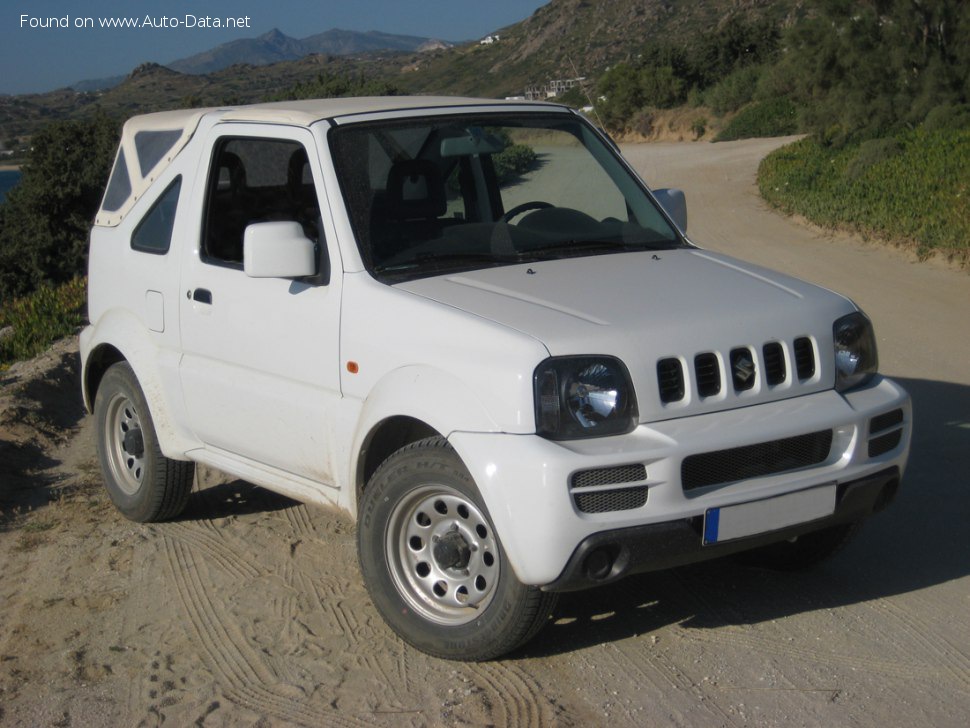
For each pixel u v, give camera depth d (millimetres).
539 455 3463
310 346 4359
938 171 18938
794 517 3783
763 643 4074
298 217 4699
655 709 3607
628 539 3516
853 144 28844
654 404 3635
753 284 4277
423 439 3975
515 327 3695
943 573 4648
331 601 4633
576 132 5305
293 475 4637
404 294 4043
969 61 27484
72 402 8938
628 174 5305
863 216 16875
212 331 4875
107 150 35812
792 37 30078
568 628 4270
